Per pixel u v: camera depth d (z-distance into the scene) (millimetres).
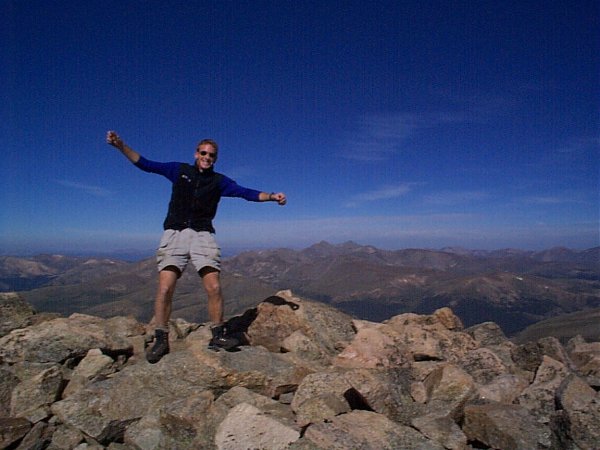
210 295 3832
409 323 5051
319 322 4738
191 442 3156
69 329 4121
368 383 3207
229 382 3615
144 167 3797
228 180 3967
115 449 3264
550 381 3484
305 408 3131
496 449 2949
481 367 3949
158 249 3889
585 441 2758
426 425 3039
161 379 3615
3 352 3932
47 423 3332
